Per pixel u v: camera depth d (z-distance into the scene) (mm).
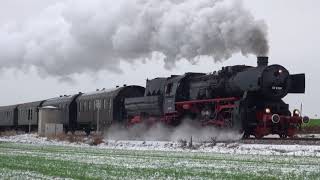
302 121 31484
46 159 22172
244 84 31844
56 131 53469
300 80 32156
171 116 38188
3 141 43656
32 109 64125
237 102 31562
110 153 26953
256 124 31547
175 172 16578
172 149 30297
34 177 14883
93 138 39969
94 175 15539
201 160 21828
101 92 51375
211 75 35344
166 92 39125
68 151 28812
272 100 32219
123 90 47594
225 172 16625
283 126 31156
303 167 18453
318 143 27891
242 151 26672
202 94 35406
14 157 23344
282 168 18031
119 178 14711
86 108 53625
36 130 64750
